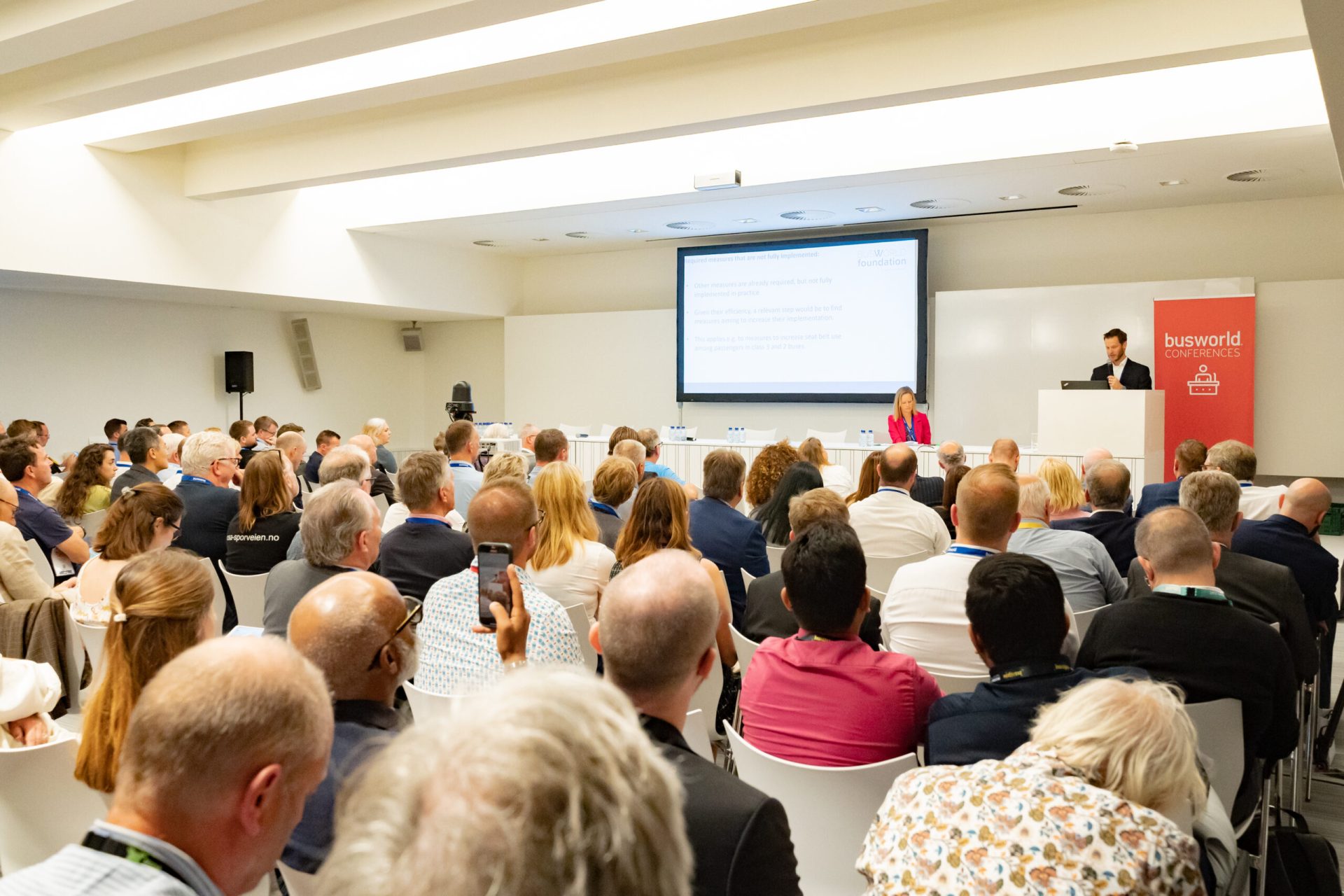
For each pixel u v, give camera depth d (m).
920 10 5.51
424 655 2.45
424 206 9.99
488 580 1.83
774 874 1.31
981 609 1.95
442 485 3.39
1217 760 2.30
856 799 2.00
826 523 2.22
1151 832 1.24
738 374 11.39
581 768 0.60
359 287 10.62
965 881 1.27
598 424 12.41
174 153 8.61
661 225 10.53
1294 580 3.05
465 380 13.85
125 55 5.76
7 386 9.59
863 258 10.62
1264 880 2.36
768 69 6.00
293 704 1.05
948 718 1.93
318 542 2.73
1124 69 5.16
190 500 4.46
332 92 6.29
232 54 5.34
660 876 0.61
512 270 13.04
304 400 12.63
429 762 0.63
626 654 1.46
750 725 2.22
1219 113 6.53
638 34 5.09
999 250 10.33
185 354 11.19
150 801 1.00
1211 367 8.89
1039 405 7.98
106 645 1.80
